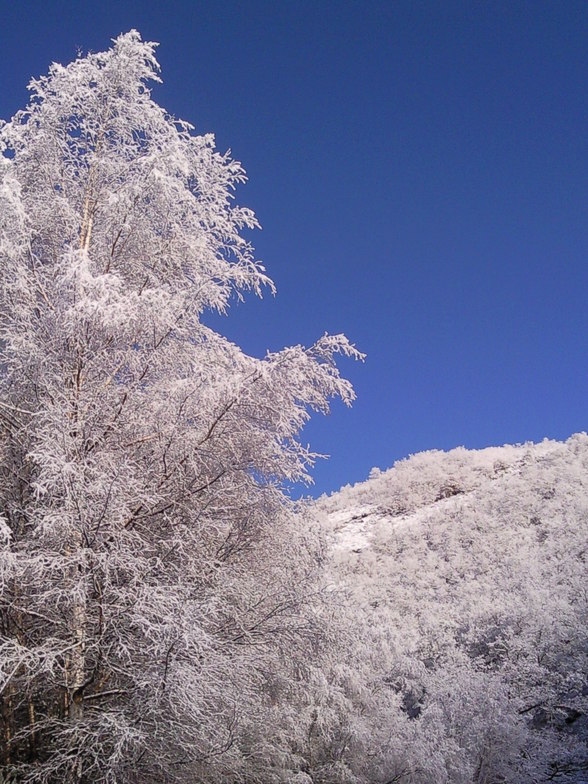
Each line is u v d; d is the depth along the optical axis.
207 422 5.45
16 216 4.95
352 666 9.09
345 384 5.44
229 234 6.30
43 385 4.98
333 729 8.05
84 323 5.01
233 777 5.69
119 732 4.13
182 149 6.07
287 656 5.71
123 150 6.36
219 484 5.54
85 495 4.41
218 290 5.76
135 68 6.29
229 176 6.40
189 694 4.18
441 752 9.24
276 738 6.77
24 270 5.30
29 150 5.80
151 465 5.38
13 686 4.90
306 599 5.65
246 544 6.02
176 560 5.28
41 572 4.23
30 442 5.11
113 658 4.71
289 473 5.78
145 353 5.55
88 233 6.22
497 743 11.30
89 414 5.12
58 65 6.07
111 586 4.36
